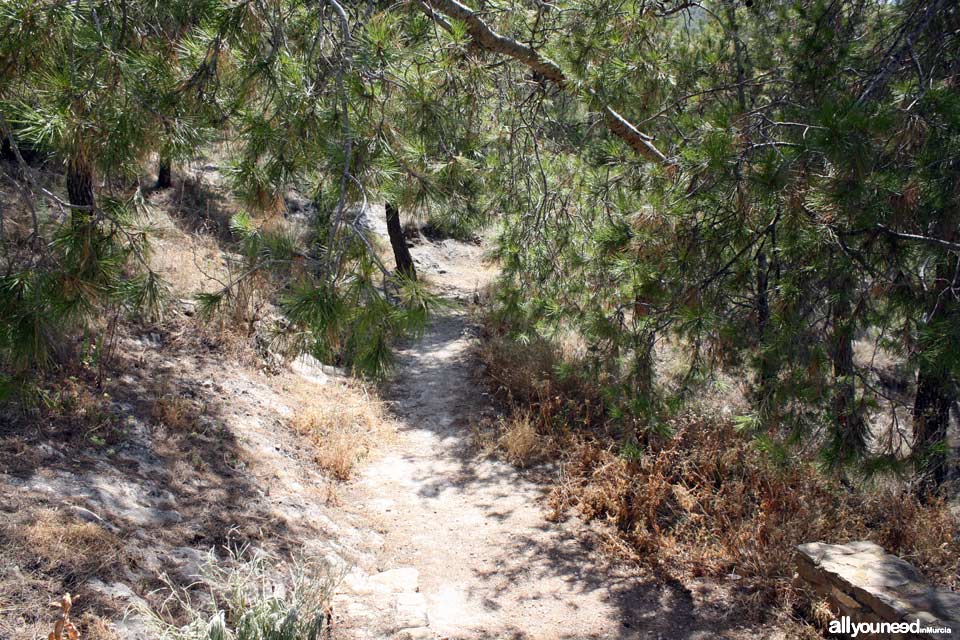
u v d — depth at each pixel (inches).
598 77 201.8
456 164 146.2
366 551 236.4
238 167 112.6
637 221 166.2
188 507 211.0
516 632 202.5
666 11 230.4
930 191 147.5
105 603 148.5
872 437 163.6
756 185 136.4
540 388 371.2
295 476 268.5
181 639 134.3
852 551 211.8
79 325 101.1
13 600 138.5
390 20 127.3
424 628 188.5
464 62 181.5
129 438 232.5
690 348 183.8
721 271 166.4
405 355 459.5
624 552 248.4
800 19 263.9
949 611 178.5
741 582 230.5
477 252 794.2
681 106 246.1
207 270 346.6
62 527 165.6
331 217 115.0
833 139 127.7
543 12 220.4
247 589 158.6
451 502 285.7
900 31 214.7
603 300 214.1
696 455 292.8
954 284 154.1
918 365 152.8
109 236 102.0
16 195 232.1
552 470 317.7
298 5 132.1
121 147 101.0
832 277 148.6
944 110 140.7
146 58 109.6
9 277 92.7
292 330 107.7
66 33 100.9
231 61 112.9
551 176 267.4
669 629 209.0
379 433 341.7
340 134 112.4
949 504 258.7
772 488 260.4
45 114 95.2
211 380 307.1
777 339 153.6
